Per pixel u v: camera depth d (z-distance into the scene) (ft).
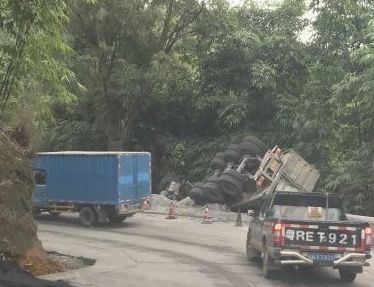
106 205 69.26
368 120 74.33
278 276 39.91
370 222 55.57
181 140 102.17
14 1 28.68
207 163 95.61
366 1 80.59
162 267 42.34
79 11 83.87
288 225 37.40
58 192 72.43
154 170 103.45
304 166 76.64
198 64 100.07
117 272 39.78
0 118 38.22
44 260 40.06
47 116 52.37
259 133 91.86
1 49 32.14
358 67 80.59
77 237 59.88
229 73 96.63
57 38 35.42
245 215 73.56
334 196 41.88
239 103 92.43
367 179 71.97
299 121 83.15
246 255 47.65
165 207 81.66
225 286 35.99
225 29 92.94
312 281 38.91
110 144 96.37
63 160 72.08
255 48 93.15
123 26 86.28
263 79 88.74
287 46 90.43
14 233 37.68
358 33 81.76
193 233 62.59
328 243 37.35
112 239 58.29
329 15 82.79
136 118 99.86
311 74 82.28
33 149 40.88
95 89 90.17
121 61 87.97
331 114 79.41
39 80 39.52
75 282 35.47
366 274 41.78
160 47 90.94
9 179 37.63
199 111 100.22
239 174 76.74
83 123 101.35
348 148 79.97
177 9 89.97
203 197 78.64
